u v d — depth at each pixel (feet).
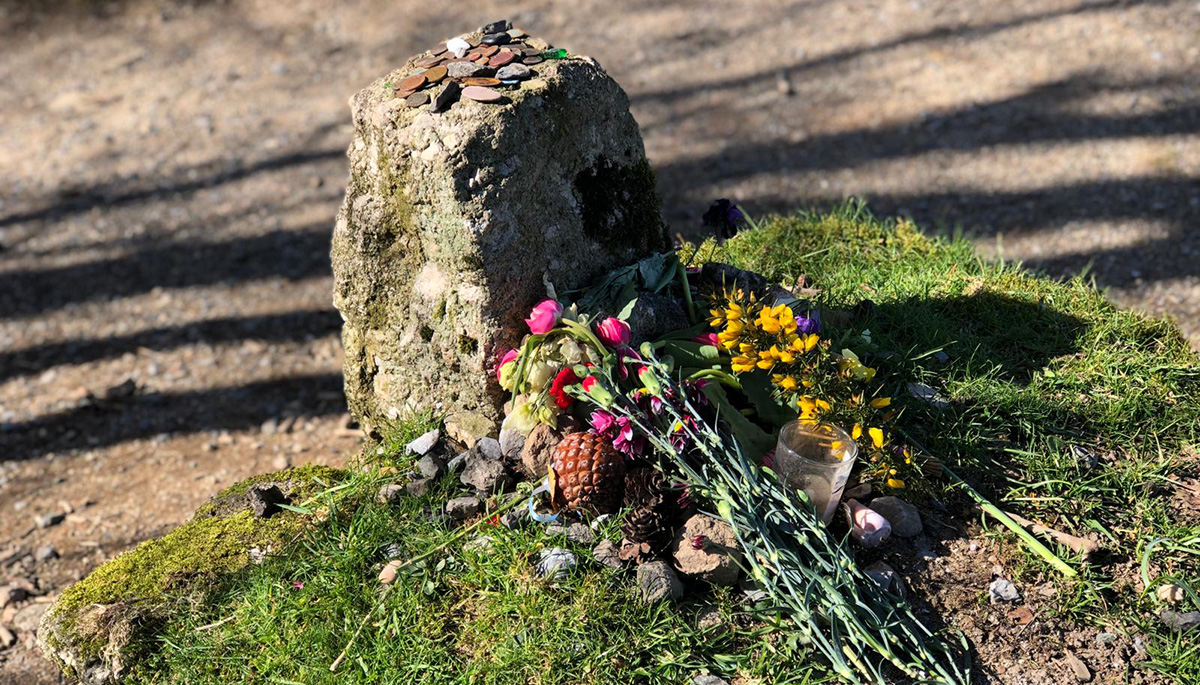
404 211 2.99
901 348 3.36
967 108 5.78
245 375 4.64
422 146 2.89
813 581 2.64
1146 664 2.61
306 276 5.18
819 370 2.89
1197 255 4.58
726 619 2.69
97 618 2.84
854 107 5.96
